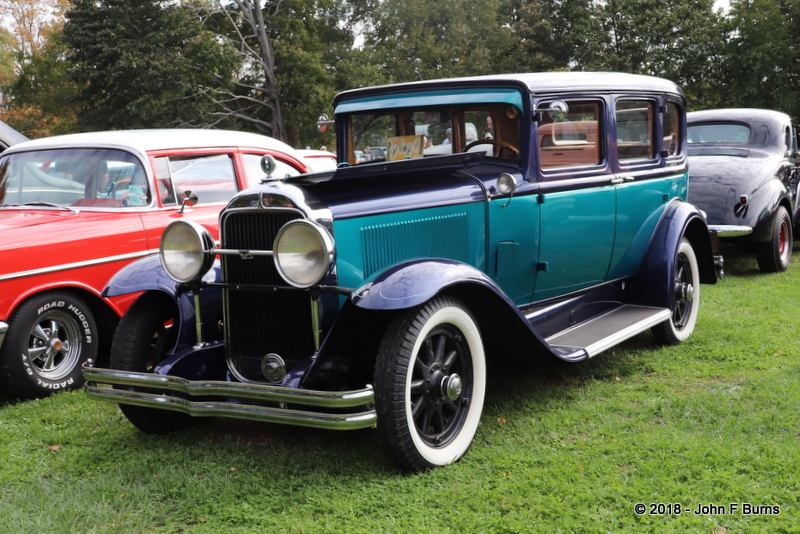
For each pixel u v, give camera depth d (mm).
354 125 4684
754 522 2688
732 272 8516
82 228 4836
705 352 5047
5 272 4383
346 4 42969
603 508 2838
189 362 3504
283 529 2785
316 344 3188
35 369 4598
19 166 5590
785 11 37875
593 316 4859
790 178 9070
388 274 3180
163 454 3582
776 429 3564
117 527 2840
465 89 4203
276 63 34875
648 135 5137
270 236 3270
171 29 31422
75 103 36906
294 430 3877
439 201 3648
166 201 5301
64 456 3623
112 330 5172
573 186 4320
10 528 2809
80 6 30969
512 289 4109
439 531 2703
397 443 3096
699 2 37906
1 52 47375
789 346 5109
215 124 33156
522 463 3299
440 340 3346
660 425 3701
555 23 46562
